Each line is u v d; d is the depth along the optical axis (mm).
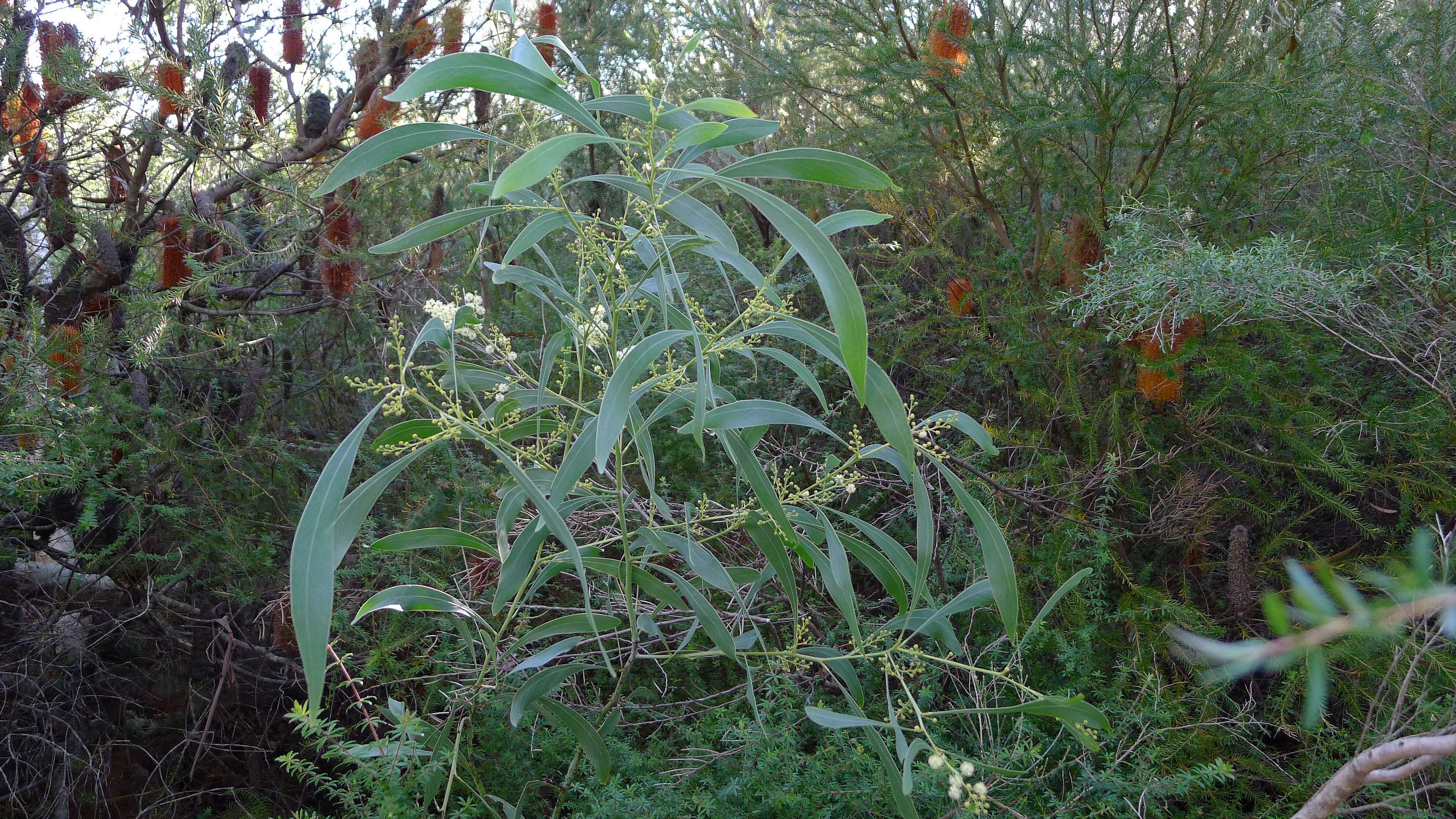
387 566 2338
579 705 2174
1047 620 2117
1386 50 2057
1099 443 2570
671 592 1581
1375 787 1537
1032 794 1738
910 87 2717
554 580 2434
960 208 2898
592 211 3738
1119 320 2084
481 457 2775
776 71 3139
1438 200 1887
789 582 1596
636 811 1645
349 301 3072
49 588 2832
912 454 1205
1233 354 2088
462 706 1865
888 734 1782
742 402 1354
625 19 3832
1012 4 2879
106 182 3412
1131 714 1755
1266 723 1875
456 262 3564
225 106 2629
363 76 3084
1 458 2064
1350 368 2207
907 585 1731
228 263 2584
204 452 2680
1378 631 368
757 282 1397
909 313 2863
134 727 2828
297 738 2932
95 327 2510
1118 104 2488
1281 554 2131
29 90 2820
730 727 1885
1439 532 1420
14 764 2697
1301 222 2305
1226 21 2375
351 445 1121
